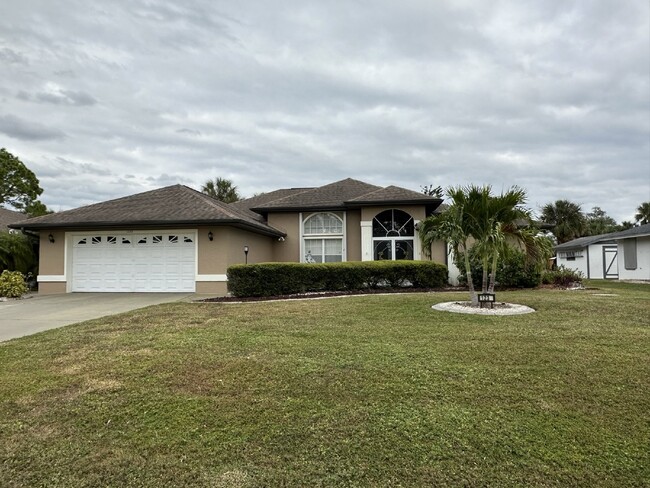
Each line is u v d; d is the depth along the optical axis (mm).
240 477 3041
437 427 3711
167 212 16047
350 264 14727
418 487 2910
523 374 4996
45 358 5930
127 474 3098
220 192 42375
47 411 4125
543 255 10680
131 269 16078
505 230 10711
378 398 4336
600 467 3123
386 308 9945
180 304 11367
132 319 8945
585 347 6145
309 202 19953
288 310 9922
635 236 23781
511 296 12242
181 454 3344
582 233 40875
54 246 16375
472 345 6324
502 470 3096
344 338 6879
